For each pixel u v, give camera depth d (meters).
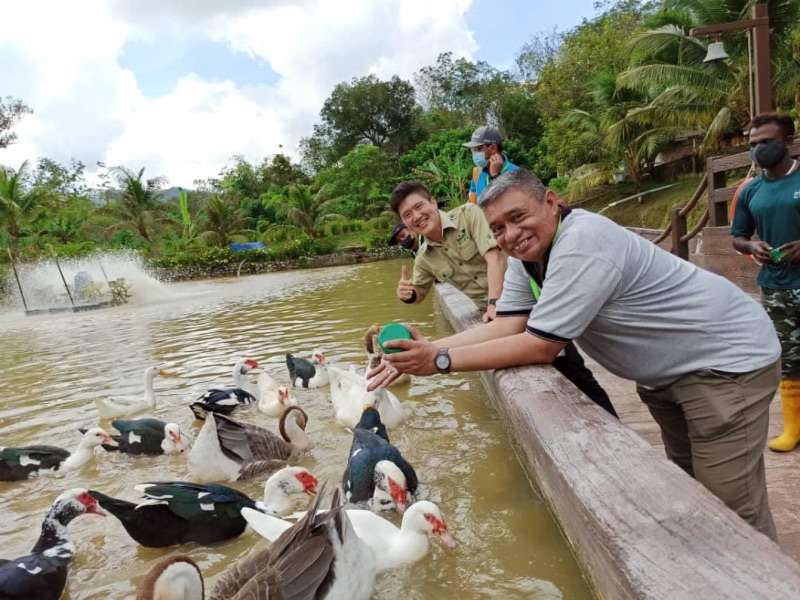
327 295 18.88
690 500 2.00
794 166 3.81
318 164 69.38
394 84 64.88
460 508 3.99
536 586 3.06
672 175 31.14
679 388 2.62
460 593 3.13
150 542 4.02
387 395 5.67
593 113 34.75
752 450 2.50
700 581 1.60
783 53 20.28
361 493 4.36
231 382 8.34
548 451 2.57
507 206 2.75
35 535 4.42
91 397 8.15
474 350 2.99
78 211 50.25
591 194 34.50
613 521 1.95
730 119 22.25
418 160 47.19
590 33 37.69
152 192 44.94
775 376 2.52
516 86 54.94
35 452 5.55
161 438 5.92
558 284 2.67
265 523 3.69
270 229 49.19
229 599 2.79
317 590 2.94
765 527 2.55
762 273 3.90
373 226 49.09
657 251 2.65
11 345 14.48
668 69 22.23
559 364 3.98
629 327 2.61
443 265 5.67
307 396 7.51
